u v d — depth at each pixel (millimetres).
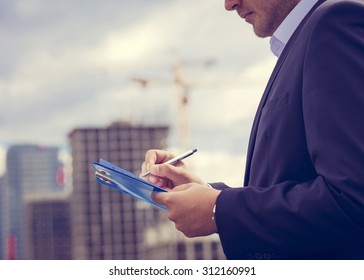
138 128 136000
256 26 3600
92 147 137125
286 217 2914
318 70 3006
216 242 131875
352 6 3043
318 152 2910
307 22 3168
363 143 2842
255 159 3277
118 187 3391
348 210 2803
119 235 134000
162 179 3666
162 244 132875
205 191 3104
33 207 176625
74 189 135500
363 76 2936
